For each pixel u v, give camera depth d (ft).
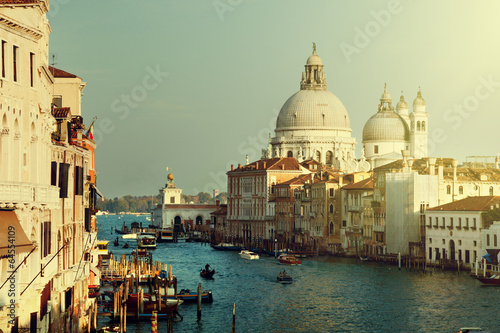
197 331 276.21
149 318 295.69
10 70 147.54
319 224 620.49
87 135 291.58
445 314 304.71
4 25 144.77
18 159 151.64
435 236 479.82
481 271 422.41
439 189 512.63
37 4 151.84
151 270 426.10
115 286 326.03
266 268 493.77
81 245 239.50
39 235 160.56
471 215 448.65
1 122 143.95
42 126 169.27
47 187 161.58
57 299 190.29
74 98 256.32
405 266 485.56
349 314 307.37
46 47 185.37
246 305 331.16
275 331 276.00
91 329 250.37
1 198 140.05
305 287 386.93
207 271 431.02
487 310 312.29
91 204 275.59
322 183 611.47
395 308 319.06
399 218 509.35
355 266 497.87
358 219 573.33
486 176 533.96
